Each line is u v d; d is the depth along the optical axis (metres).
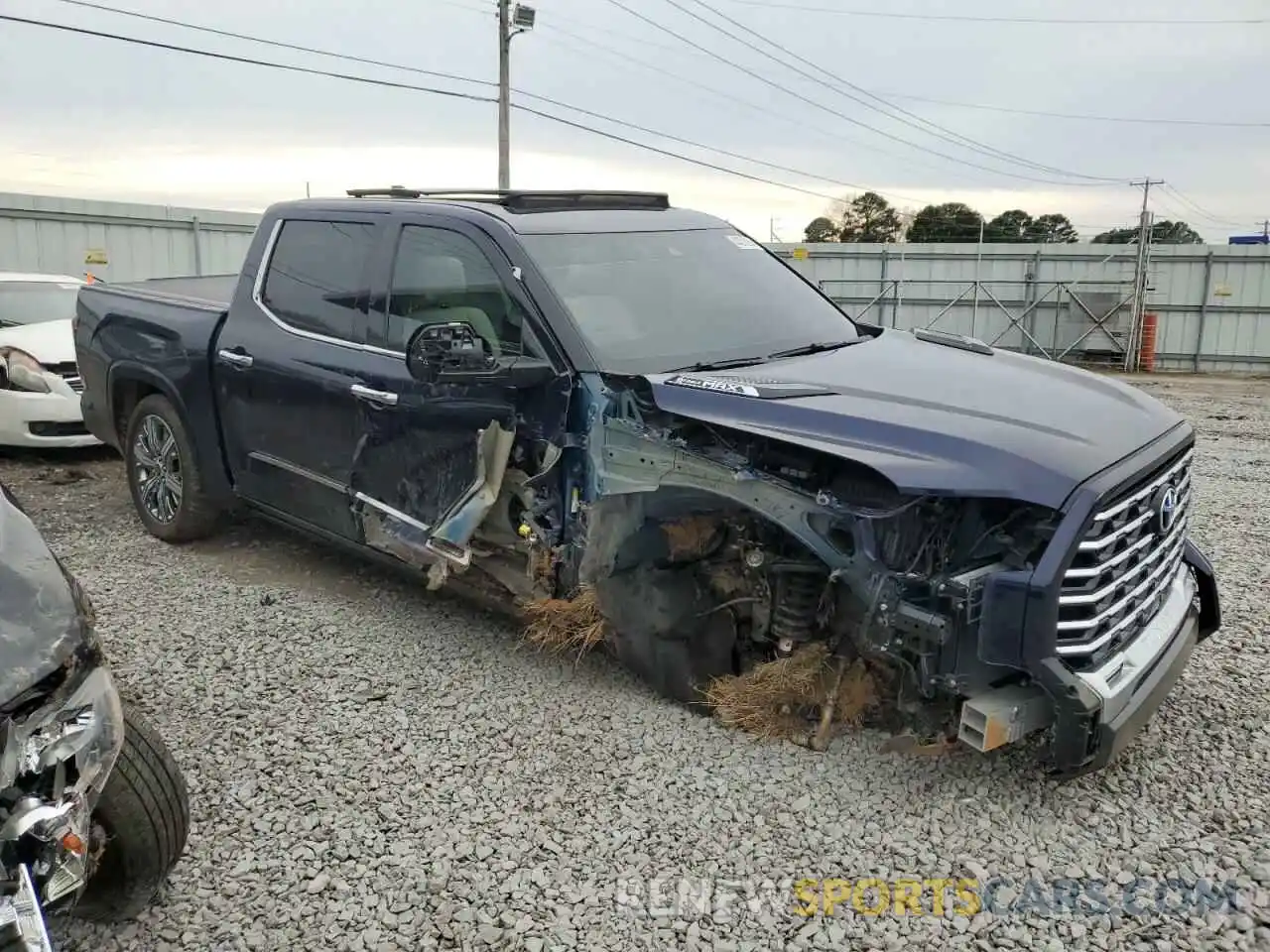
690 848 3.16
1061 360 24.27
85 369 6.53
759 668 3.83
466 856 3.12
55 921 2.73
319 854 3.14
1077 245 23.86
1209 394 17.42
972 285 24.69
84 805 2.26
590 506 3.88
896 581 3.20
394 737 3.83
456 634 4.79
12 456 8.80
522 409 4.06
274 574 5.66
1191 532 6.77
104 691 2.39
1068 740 3.09
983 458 3.11
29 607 2.32
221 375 5.50
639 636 4.02
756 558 3.67
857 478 3.32
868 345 4.44
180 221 20.47
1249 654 4.64
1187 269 23.11
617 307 4.21
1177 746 3.80
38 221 18.47
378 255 4.76
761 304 4.64
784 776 3.54
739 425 3.46
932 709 3.41
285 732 3.88
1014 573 3.04
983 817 3.32
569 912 2.88
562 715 3.99
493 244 4.34
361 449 4.69
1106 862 3.11
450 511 4.23
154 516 6.25
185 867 3.09
